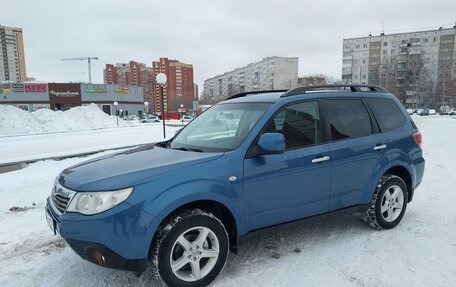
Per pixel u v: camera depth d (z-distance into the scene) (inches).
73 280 125.0
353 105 159.9
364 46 3710.6
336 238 158.1
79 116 1326.3
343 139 150.3
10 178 304.0
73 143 698.8
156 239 108.5
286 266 132.2
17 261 141.4
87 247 104.1
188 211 114.3
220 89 4749.0
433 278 122.3
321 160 140.0
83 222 102.8
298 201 136.6
